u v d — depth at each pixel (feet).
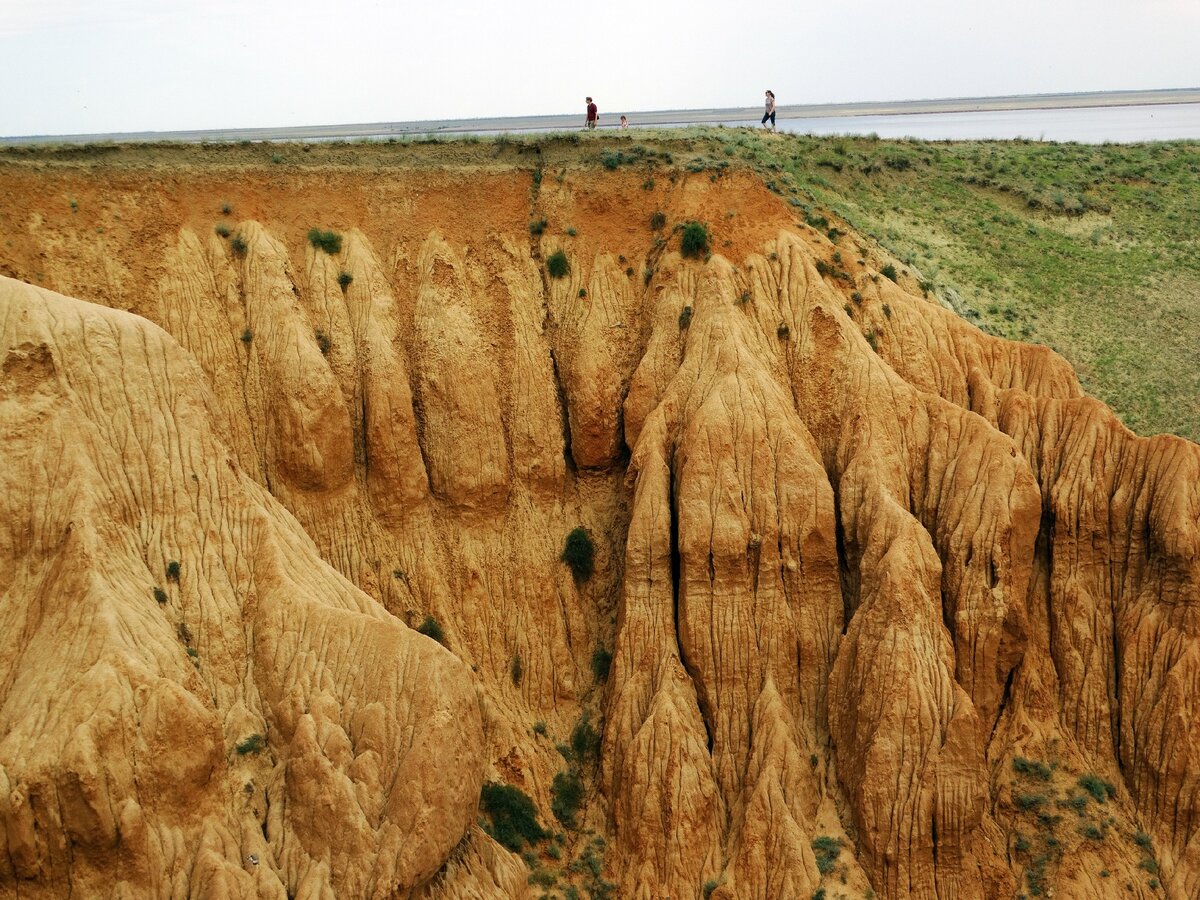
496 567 117.50
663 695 106.93
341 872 85.81
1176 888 101.71
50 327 93.66
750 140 152.66
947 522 111.14
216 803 86.33
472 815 93.30
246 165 123.03
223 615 94.58
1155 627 108.99
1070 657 111.45
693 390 117.08
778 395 115.96
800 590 111.24
